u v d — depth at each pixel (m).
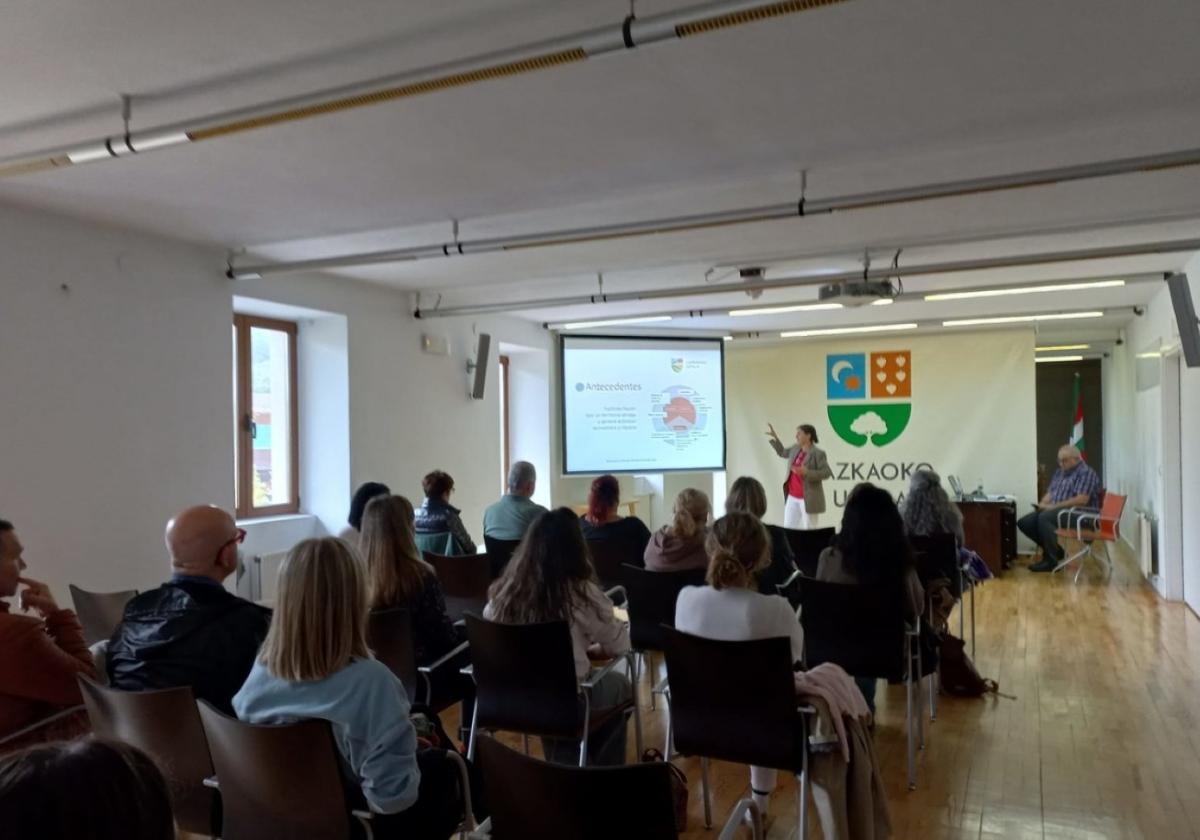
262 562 5.37
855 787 2.36
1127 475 9.83
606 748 3.04
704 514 3.96
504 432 8.81
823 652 3.36
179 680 2.09
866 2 2.22
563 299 6.49
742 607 2.62
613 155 3.39
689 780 3.36
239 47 2.39
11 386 3.87
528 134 3.14
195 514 2.23
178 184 3.67
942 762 3.55
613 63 2.55
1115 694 4.43
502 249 4.39
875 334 9.49
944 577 4.29
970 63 2.59
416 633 3.01
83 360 4.19
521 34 2.35
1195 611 6.25
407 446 6.66
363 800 1.85
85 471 4.19
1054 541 8.40
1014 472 9.12
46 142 3.06
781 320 8.50
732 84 2.72
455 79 2.32
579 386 8.65
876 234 4.83
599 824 1.53
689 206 4.16
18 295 3.90
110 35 2.30
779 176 3.69
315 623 1.80
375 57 2.47
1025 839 2.87
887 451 9.59
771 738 2.38
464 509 7.37
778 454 9.30
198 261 4.86
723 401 9.14
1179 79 2.72
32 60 2.44
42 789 0.64
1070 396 13.56
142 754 0.74
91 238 4.25
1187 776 3.36
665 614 3.50
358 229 4.53
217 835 2.03
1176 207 4.29
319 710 1.79
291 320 6.06
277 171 3.52
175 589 2.17
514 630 2.62
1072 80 2.73
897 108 2.94
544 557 2.85
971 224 4.61
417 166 3.49
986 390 9.22
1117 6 2.26
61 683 2.32
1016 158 3.47
